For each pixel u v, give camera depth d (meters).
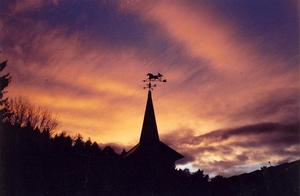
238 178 22.67
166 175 27.56
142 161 28.27
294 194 16.77
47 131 25.42
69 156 22.14
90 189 21.91
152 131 36.66
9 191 19.22
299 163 17.27
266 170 18.16
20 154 20.52
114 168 23.86
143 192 24.89
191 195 25.59
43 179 20.44
